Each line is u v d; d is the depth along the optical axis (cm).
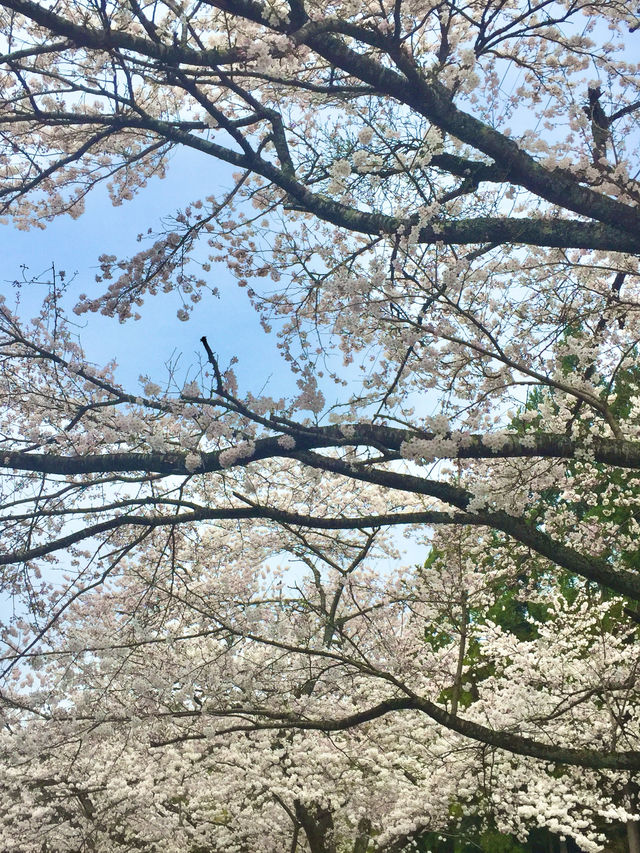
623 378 862
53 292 609
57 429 640
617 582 601
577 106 646
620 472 933
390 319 564
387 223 625
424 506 1011
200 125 688
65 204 803
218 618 718
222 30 729
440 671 950
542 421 686
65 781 1030
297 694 959
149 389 580
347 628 1055
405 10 654
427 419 600
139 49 573
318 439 587
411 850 1371
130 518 625
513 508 618
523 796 1034
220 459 580
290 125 715
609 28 676
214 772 1105
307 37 559
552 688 1053
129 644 699
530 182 614
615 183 621
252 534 1012
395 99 661
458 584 916
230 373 577
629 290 872
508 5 699
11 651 662
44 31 696
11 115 693
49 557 675
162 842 1194
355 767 1029
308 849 1252
